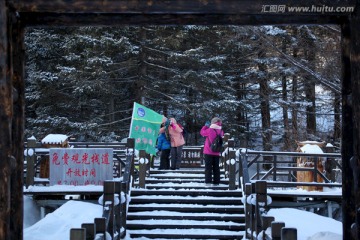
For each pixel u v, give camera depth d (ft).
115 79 78.33
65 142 41.24
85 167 37.06
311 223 30.73
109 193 25.91
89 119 81.61
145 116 45.44
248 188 30.89
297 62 34.94
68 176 37.06
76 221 30.40
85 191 36.52
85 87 71.82
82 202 34.96
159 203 36.96
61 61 81.56
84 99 78.74
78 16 14.70
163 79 81.35
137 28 76.28
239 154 38.91
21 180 14.52
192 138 86.99
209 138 38.99
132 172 39.29
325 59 35.53
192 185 39.37
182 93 82.99
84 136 77.71
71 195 38.27
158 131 45.88
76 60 74.49
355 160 13.34
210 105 75.56
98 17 14.78
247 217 31.01
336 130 56.18
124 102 81.97
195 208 35.91
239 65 78.48
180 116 87.25
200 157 50.88
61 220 30.22
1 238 12.12
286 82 73.61
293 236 16.15
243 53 74.90
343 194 15.14
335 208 38.60
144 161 39.42
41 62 83.25
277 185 37.01
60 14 14.64
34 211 37.11
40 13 14.62
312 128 62.59
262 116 76.28
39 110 78.89
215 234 33.04
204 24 14.97
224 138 47.34
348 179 15.05
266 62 65.46
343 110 15.20
